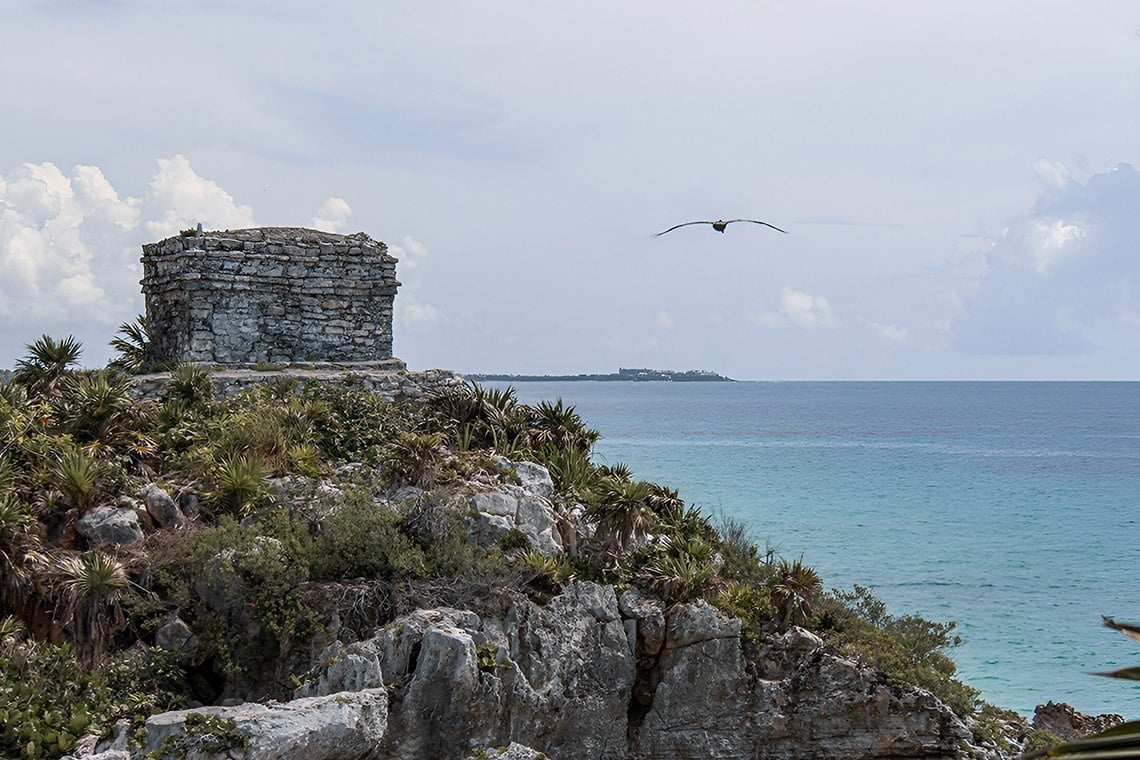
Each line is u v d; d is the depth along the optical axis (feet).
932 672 109.50
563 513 116.67
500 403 136.56
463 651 91.40
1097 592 211.41
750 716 107.04
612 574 111.24
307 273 142.72
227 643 93.86
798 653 108.27
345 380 134.31
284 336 141.79
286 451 115.44
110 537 99.04
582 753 103.24
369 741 80.43
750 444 578.25
